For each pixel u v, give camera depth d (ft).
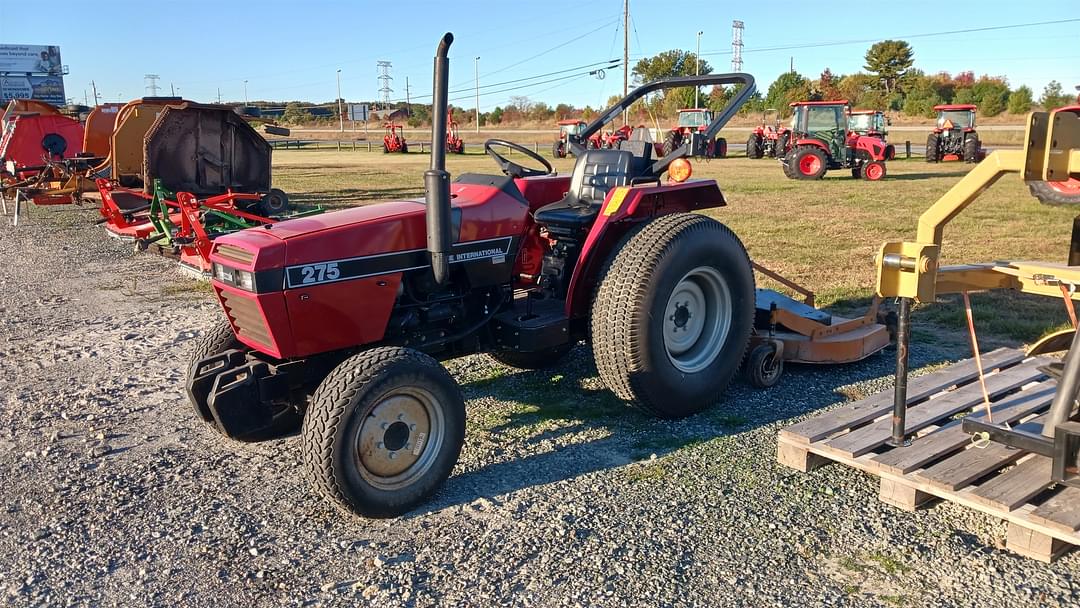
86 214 47.93
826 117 68.39
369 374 10.59
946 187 58.03
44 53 264.11
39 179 43.62
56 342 20.16
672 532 10.48
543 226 15.15
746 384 16.15
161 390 16.49
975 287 11.73
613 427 14.06
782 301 17.56
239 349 12.96
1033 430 12.09
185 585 9.59
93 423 14.73
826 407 14.85
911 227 36.83
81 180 43.19
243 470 12.66
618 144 16.48
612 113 17.02
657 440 13.44
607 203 14.07
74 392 16.46
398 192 58.44
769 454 12.79
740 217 40.96
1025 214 40.34
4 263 31.73
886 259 10.52
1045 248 30.12
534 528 10.68
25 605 9.25
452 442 11.52
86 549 10.43
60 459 13.20
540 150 129.08
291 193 57.88
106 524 11.05
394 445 10.96
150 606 9.19
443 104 11.08
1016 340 18.45
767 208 45.01
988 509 9.65
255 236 11.56
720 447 13.09
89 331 21.26
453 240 12.75
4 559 10.23
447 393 11.39
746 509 11.03
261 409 11.69
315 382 12.23
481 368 17.37
